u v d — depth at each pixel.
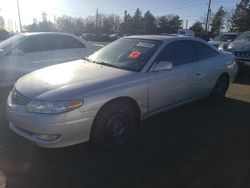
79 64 4.51
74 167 3.37
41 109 3.30
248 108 5.69
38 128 3.29
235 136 4.32
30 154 3.62
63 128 3.29
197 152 3.79
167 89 4.38
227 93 6.86
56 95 3.34
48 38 7.12
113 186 3.04
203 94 5.31
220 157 3.67
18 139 3.99
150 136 4.24
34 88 3.57
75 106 3.32
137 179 3.16
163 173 3.29
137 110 4.08
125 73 3.97
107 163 3.47
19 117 3.45
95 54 5.01
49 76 3.91
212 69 5.30
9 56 6.40
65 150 3.74
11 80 6.54
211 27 70.69
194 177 3.21
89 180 3.13
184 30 38.94
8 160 3.46
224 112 5.40
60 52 7.24
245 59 9.42
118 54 4.61
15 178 3.12
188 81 4.75
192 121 4.88
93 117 3.48
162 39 4.68
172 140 4.13
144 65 4.16
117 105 3.73
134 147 3.89
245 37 10.73
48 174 3.21
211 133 4.41
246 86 7.82
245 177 3.24
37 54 6.83
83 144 3.91
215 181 3.15
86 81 3.67
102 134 3.63
